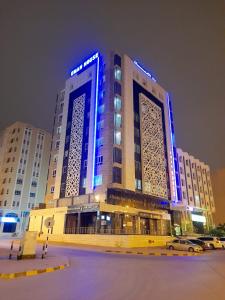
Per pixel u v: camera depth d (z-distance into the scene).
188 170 82.69
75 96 62.06
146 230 48.53
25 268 11.80
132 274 11.81
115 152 48.34
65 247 30.72
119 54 59.12
